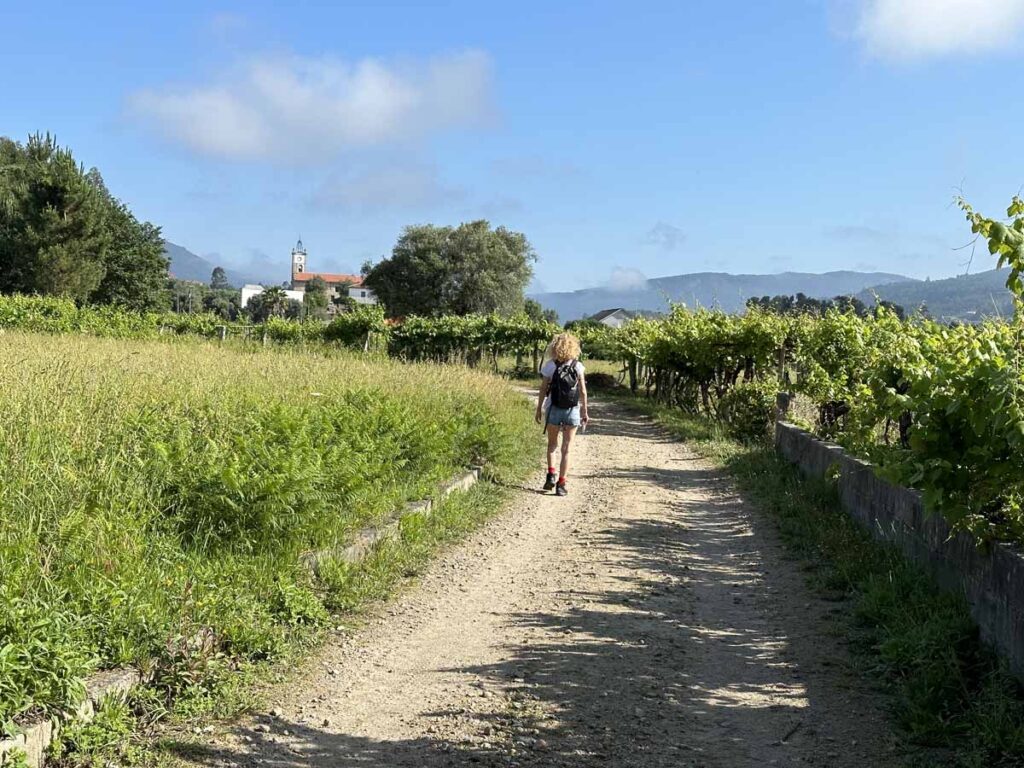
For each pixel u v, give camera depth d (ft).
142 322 115.34
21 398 25.71
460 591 22.53
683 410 75.15
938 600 19.38
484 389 56.44
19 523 17.58
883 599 20.18
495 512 32.32
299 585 20.12
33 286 188.65
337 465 24.89
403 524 26.13
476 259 250.16
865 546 25.16
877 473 19.43
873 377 27.84
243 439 24.80
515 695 15.97
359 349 111.65
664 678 16.98
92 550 17.15
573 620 20.48
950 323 32.50
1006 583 16.39
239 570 19.30
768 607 21.72
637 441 56.59
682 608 21.68
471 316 139.64
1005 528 17.34
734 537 29.63
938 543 20.85
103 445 23.09
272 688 15.78
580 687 16.43
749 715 15.29
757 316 67.56
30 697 12.06
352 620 19.74
